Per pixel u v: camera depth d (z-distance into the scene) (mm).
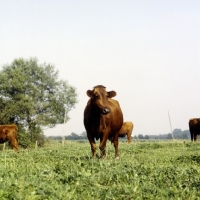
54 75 61125
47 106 59094
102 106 12945
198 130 45719
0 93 57375
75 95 61812
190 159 14539
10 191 6961
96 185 8117
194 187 7969
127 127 45844
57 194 7070
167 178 8977
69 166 10227
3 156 18453
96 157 14078
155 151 22766
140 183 8523
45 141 58938
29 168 10281
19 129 55094
